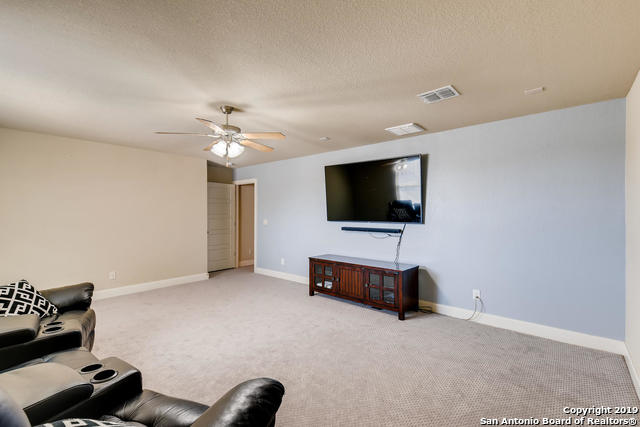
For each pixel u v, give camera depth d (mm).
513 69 2086
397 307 3512
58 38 1710
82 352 1908
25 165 3816
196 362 2512
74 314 2539
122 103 2740
